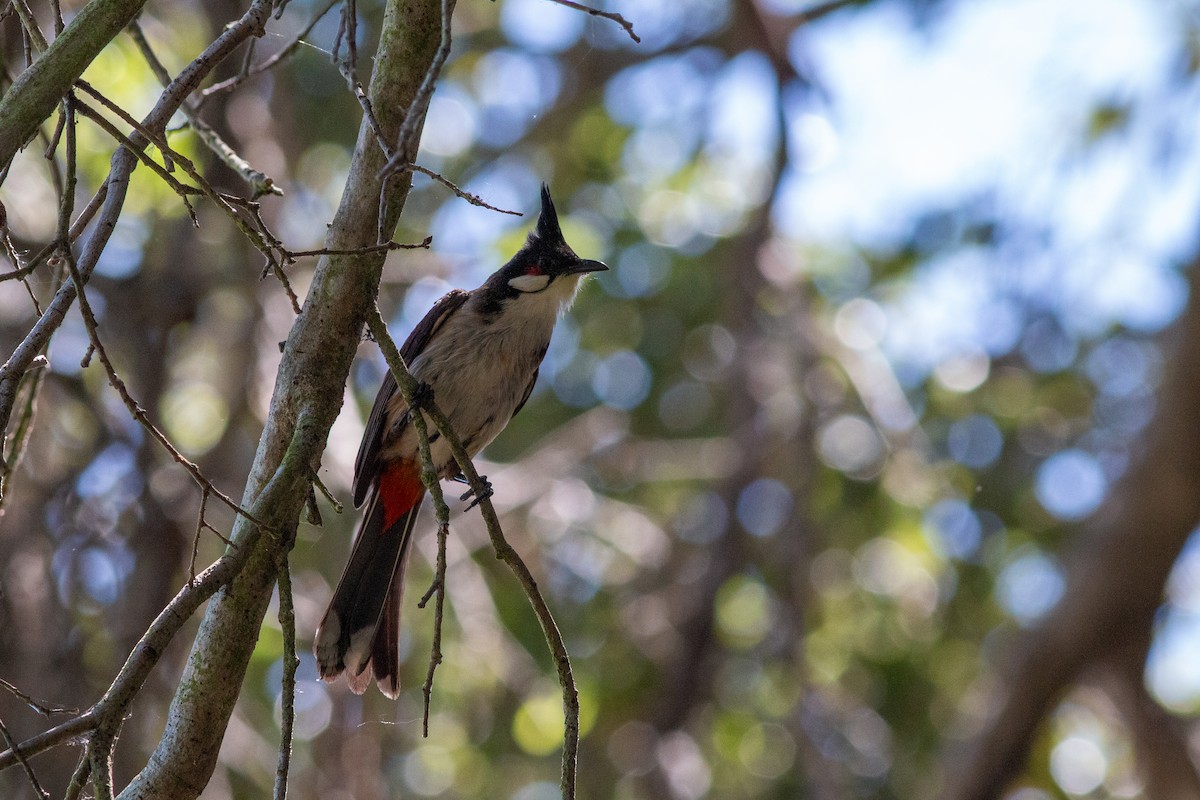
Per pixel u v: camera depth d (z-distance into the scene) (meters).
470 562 11.31
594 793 11.92
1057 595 12.22
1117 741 13.49
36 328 4.34
